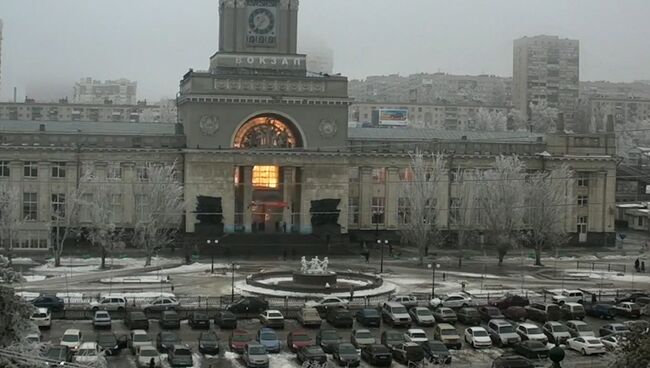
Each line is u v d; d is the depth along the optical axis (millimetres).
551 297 83938
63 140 121812
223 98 122062
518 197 117188
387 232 131875
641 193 186000
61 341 58625
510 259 122375
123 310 74312
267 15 126250
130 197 122938
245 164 123312
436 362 59031
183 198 121625
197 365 58094
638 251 135250
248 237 120812
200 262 109875
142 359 55938
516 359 55312
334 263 112812
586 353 62438
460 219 116812
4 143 120125
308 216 125375
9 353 32250
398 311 72625
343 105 125938
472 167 134750
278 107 124125
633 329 36656
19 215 120000
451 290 90750
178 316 69375
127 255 115125
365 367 58656
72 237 118688
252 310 74562
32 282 91125
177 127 130375
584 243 139875
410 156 126062
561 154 138875
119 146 123688
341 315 71312
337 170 126125
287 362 59125
